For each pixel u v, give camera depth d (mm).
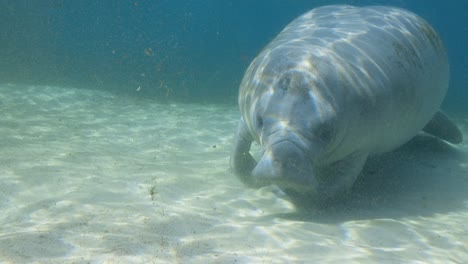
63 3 32312
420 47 5852
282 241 3549
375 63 5016
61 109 10820
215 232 3631
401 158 6996
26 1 27203
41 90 13406
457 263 3455
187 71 23500
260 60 5035
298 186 3857
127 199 4406
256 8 78688
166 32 50438
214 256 3088
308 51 4766
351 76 4672
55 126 8492
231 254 3160
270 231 3768
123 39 38594
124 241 3225
